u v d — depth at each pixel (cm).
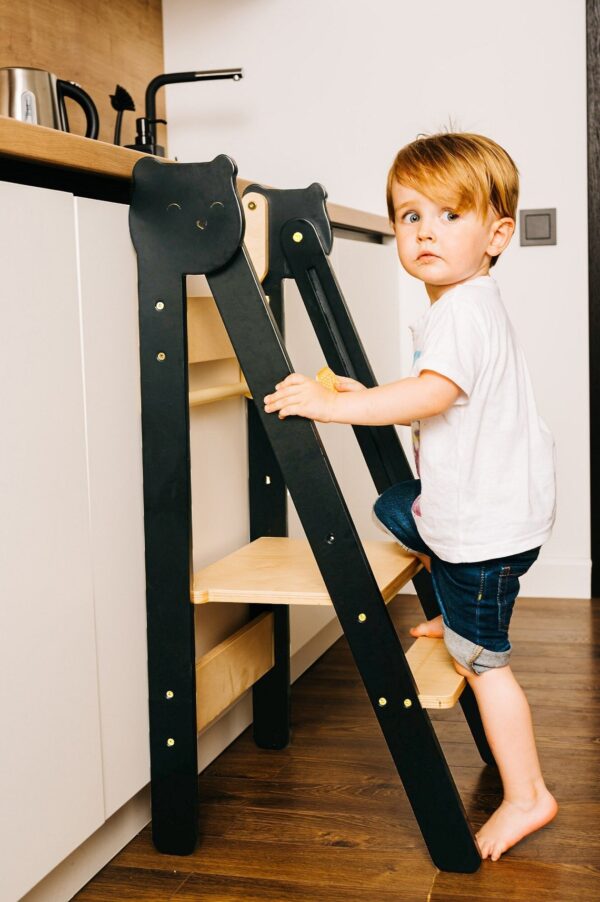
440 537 130
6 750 104
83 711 118
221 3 256
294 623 186
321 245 156
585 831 135
